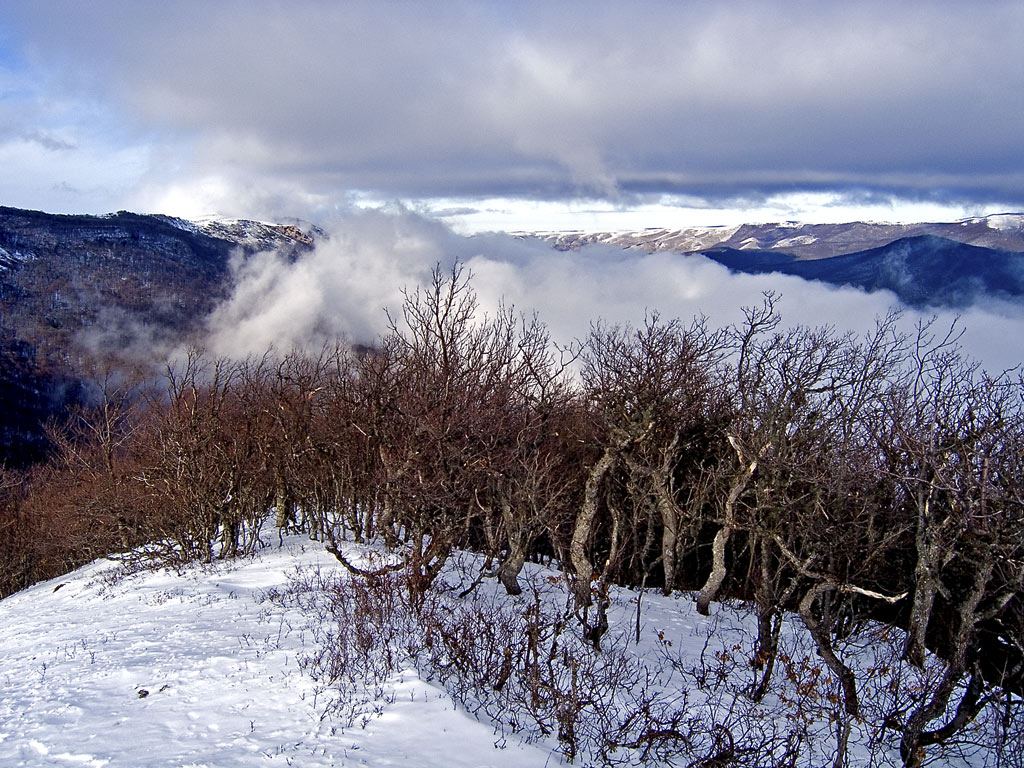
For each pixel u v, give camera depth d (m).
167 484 30.73
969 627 13.79
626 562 29.75
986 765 13.86
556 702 12.86
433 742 11.80
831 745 14.09
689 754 12.62
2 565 49.66
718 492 26.55
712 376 28.11
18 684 15.55
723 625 22.59
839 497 20.55
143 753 11.50
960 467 15.12
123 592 25.69
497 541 23.02
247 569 26.58
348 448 28.94
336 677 13.95
